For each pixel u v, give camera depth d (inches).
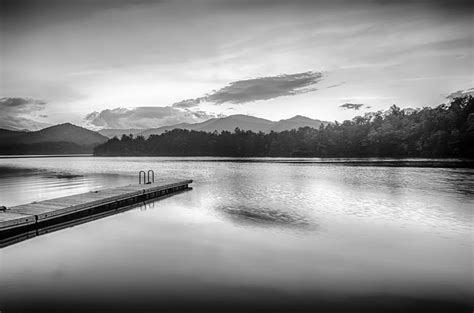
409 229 539.5
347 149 4557.1
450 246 450.6
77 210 668.1
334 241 473.7
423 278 345.7
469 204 750.5
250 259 401.1
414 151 3737.7
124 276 352.5
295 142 5398.6
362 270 366.6
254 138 6540.4
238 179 1407.5
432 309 284.7
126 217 665.0
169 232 534.9
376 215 646.5
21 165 3029.0
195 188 1122.0
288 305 291.1
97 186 1235.2
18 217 549.0
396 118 4852.4
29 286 330.3
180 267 376.5
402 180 1246.9
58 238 506.3
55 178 1584.6
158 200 891.4
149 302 296.7
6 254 429.7
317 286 327.0
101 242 480.4
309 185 1138.7
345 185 1118.4
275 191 998.4
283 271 363.6
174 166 2659.9
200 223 594.9
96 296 308.0
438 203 764.6
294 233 518.9
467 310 282.4
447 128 3545.8
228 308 286.2
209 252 428.5
